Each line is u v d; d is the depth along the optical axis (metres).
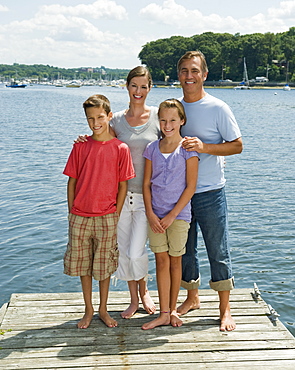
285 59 120.19
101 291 3.47
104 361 3.01
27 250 6.79
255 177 12.20
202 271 6.34
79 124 25.03
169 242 3.44
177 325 3.48
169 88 120.00
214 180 3.48
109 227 3.34
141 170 3.57
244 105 48.84
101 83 185.75
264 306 3.77
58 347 3.16
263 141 19.70
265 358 3.05
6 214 8.37
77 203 3.34
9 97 62.19
